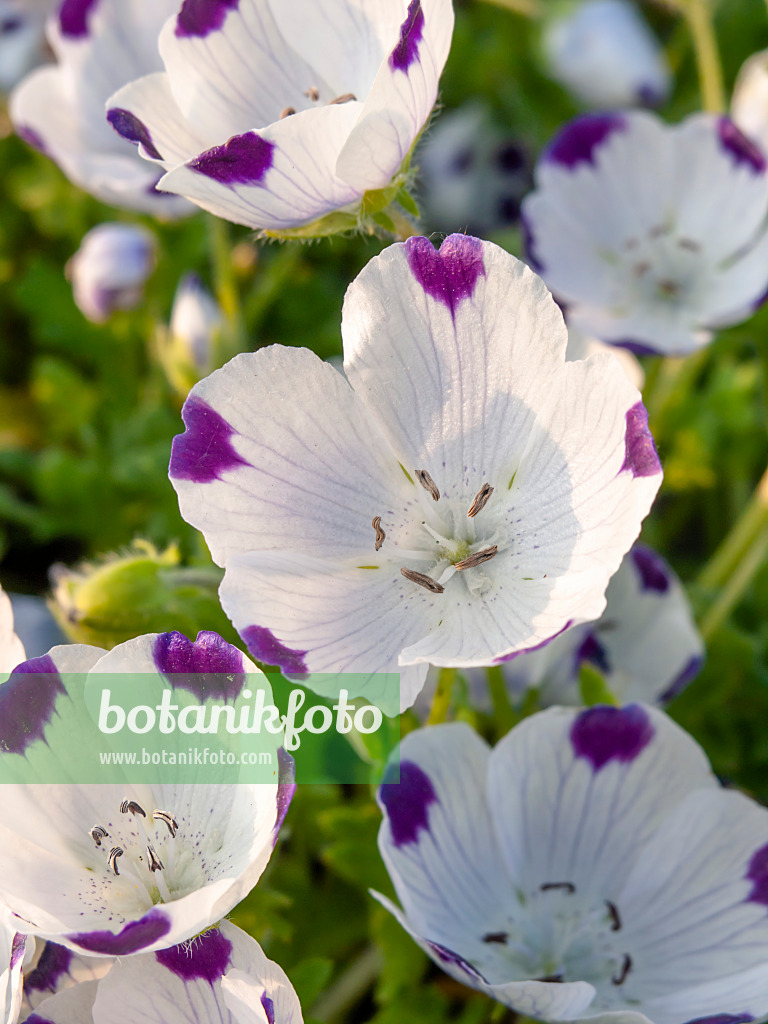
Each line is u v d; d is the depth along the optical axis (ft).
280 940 0.37
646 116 0.48
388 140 0.30
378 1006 0.42
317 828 0.41
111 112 0.33
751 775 0.45
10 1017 0.27
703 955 0.32
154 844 0.29
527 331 0.30
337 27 0.34
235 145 0.29
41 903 0.28
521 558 0.30
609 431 0.28
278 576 0.29
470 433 0.31
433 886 0.32
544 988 0.28
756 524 0.47
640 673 0.41
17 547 0.57
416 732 0.32
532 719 0.32
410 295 0.30
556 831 0.33
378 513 0.31
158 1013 0.28
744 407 0.54
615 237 0.49
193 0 0.33
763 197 0.46
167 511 0.52
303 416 0.30
